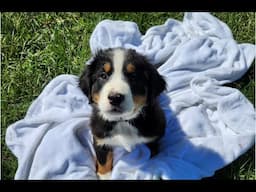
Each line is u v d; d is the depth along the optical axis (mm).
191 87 708
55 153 623
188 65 729
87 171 620
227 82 724
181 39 766
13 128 652
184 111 686
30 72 738
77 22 803
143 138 618
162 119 628
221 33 773
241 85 732
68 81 710
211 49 744
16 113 689
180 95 703
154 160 628
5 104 698
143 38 770
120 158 634
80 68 743
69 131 640
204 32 777
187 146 639
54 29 794
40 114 670
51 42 774
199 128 664
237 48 748
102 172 629
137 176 611
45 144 628
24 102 708
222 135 657
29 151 629
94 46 751
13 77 729
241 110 682
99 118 611
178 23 790
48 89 701
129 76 566
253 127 669
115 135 615
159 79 602
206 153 635
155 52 742
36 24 796
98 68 583
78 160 627
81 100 695
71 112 673
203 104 696
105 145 623
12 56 758
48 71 740
